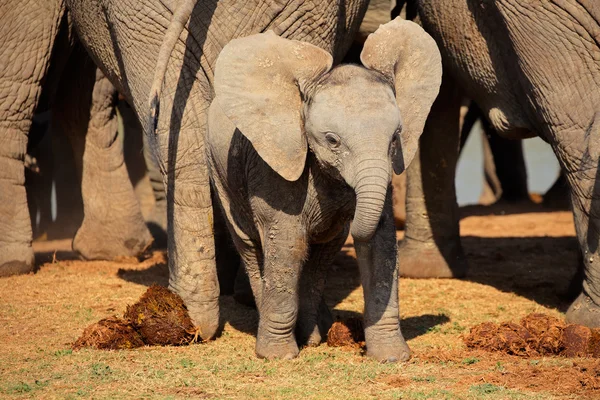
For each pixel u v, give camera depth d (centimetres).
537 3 1237
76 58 1731
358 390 956
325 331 1200
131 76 1236
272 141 1017
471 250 1905
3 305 1378
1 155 1582
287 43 1035
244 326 1261
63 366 1060
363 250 1051
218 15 1161
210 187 1195
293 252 1059
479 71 1382
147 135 1231
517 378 995
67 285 1523
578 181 1232
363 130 952
